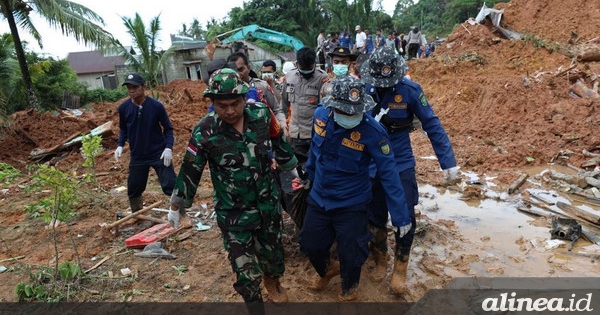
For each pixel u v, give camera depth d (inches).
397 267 143.0
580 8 692.1
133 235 194.5
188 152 115.3
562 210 214.5
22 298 144.1
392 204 124.0
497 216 212.5
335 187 124.9
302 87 184.1
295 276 157.9
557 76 457.4
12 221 218.5
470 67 584.1
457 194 247.3
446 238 187.6
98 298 146.1
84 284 153.6
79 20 524.7
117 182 286.4
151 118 184.9
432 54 713.0
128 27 708.7
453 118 433.1
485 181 266.2
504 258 168.6
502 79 461.4
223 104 105.6
